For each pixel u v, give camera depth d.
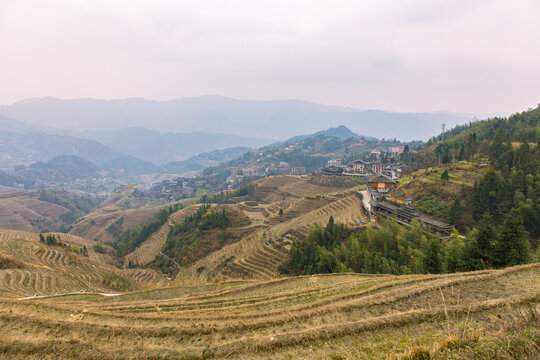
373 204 85.88
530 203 64.94
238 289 32.62
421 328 13.88
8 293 41.94
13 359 12.76
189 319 18.84
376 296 19.81
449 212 71.50
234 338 15.34
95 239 188.25
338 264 54.00
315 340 13.32
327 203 117.50
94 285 60.06
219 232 104.44
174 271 92.25
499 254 37.31
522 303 15.12
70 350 13.19
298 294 26.38
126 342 14.88
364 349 12.57
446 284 20.27
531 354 9.41
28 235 119.94
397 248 57.66
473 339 11.45
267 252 75.81
